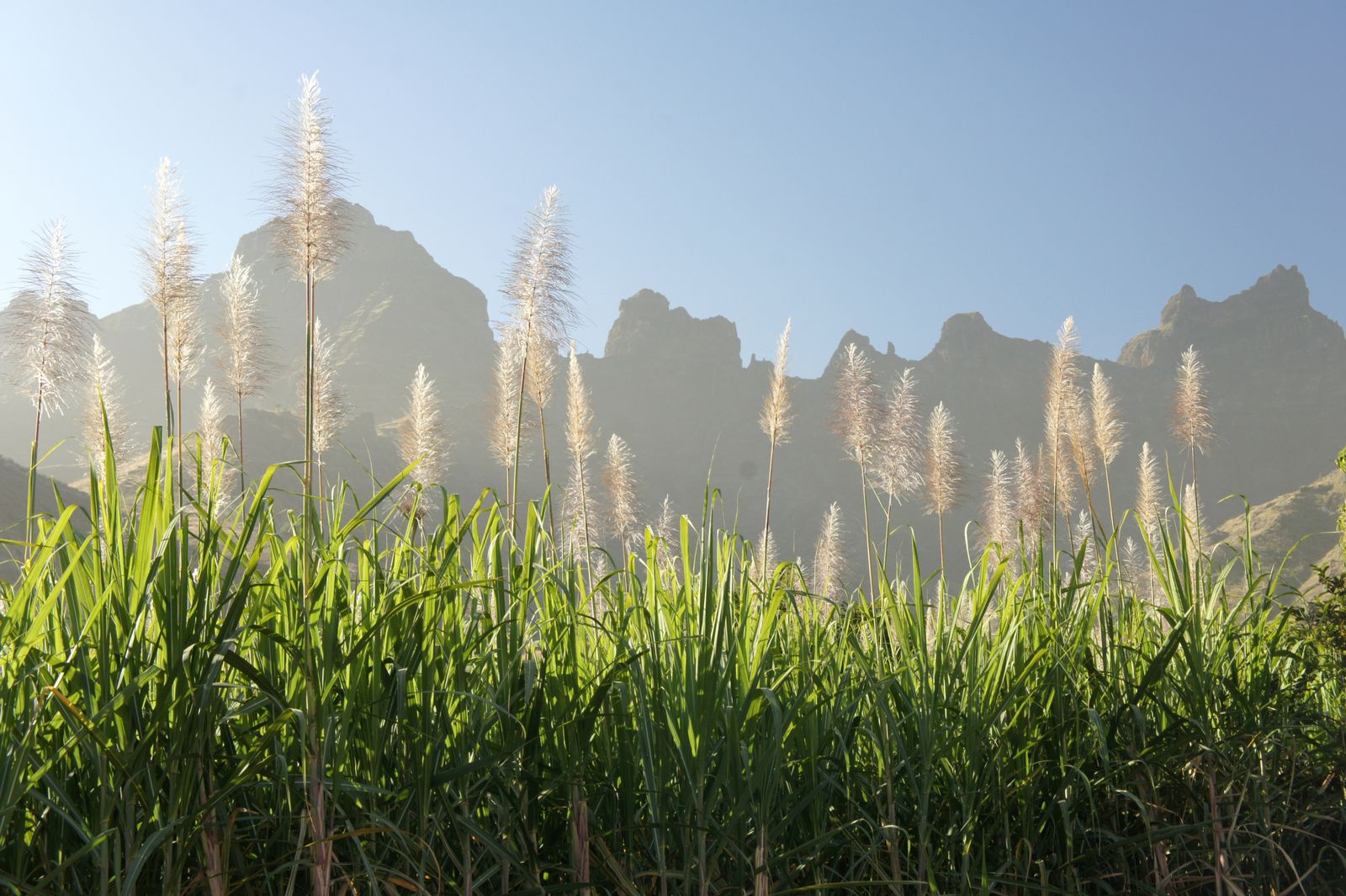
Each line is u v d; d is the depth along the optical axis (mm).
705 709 2422
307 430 2229
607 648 2873
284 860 2213
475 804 2383
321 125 2799
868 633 3203
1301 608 3529
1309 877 3322
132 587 2037
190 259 4012
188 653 1931
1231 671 3314
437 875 2287
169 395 3303
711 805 2422
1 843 1823
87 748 1919
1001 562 2934
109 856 1932
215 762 2098
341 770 2215
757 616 2924
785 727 2467
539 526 2736
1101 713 3174
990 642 3240
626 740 2527
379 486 2613
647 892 2502
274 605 2312
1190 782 3131
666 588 2957
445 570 2414
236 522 2277
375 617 2340
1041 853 2965
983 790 2779
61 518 1885
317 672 2117
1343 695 3973
